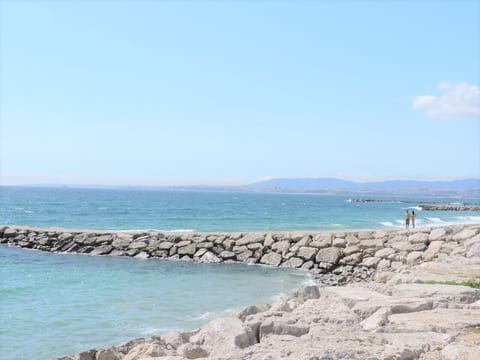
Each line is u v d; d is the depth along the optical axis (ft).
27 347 34.17
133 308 46.47
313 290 31.99
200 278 67.92
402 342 18.65
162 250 90.48
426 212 306.96
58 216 206.28
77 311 44.70
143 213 239.91
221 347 21.01
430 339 19.13
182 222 179.01
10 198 416.67
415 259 69.56
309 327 21.90
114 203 361.51
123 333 37.76
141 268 76.43
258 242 86.58
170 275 69.97
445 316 23.11
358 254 77.77
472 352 16.92
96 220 187.11
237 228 150.51
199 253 87.71
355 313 24.39
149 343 24.34
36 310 44.88
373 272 72.74
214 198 604.08
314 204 449.89
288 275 72.74
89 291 55.06
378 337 19.65
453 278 36.37
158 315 43.75
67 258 86.99
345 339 19.22
